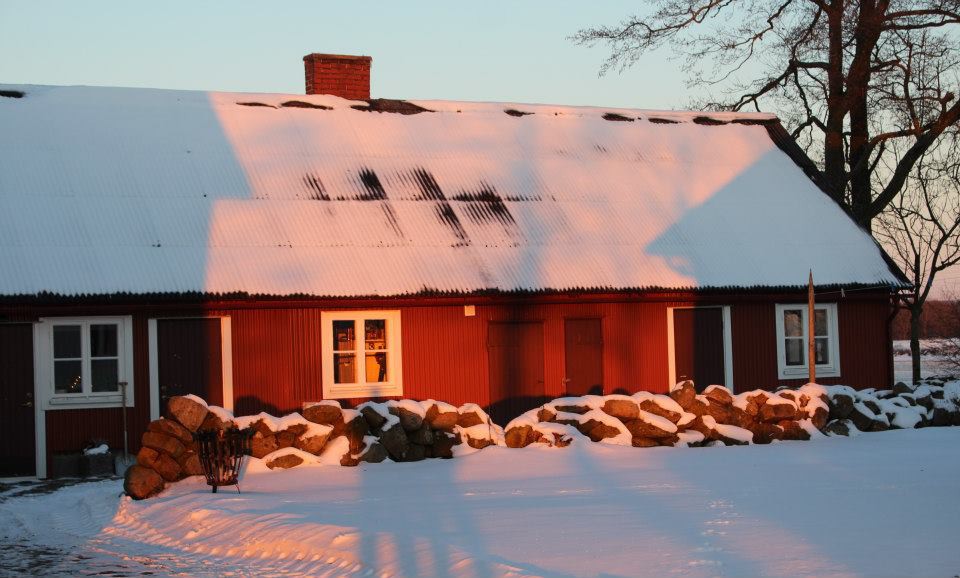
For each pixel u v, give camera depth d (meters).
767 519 11.77
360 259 21.42
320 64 27.31
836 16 31.53
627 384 23.17
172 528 13.13
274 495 14.38
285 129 24.59
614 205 24.78
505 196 24.22
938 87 31.70
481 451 18.05
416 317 21.69
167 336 20.09
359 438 17.33
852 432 20.59
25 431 19.22
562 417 18.89
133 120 23.53
